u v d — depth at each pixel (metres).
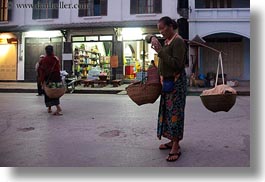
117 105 9.66
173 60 3.79
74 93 14.95
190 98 11.98
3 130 5.88
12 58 20.47
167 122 4.04
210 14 17.36
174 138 3.97
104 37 19.11
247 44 18.75
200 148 4.49
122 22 18.69
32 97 12.65
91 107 9.18
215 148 4.48
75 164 3.89
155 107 9.03
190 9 17.34
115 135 5.36
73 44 19.58
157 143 4.79
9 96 13.22
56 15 19.94
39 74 7.46
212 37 19.03
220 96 3.92
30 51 20.22
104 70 19.05
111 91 14.88
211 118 7.05
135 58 18.81
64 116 7.44
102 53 19.20
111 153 4.30
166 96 4.02
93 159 4.05
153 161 3.95
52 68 7.41
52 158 4.12
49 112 7.96
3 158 4.14
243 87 15.18
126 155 4.20
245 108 8.80
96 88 15.72
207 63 19.08
